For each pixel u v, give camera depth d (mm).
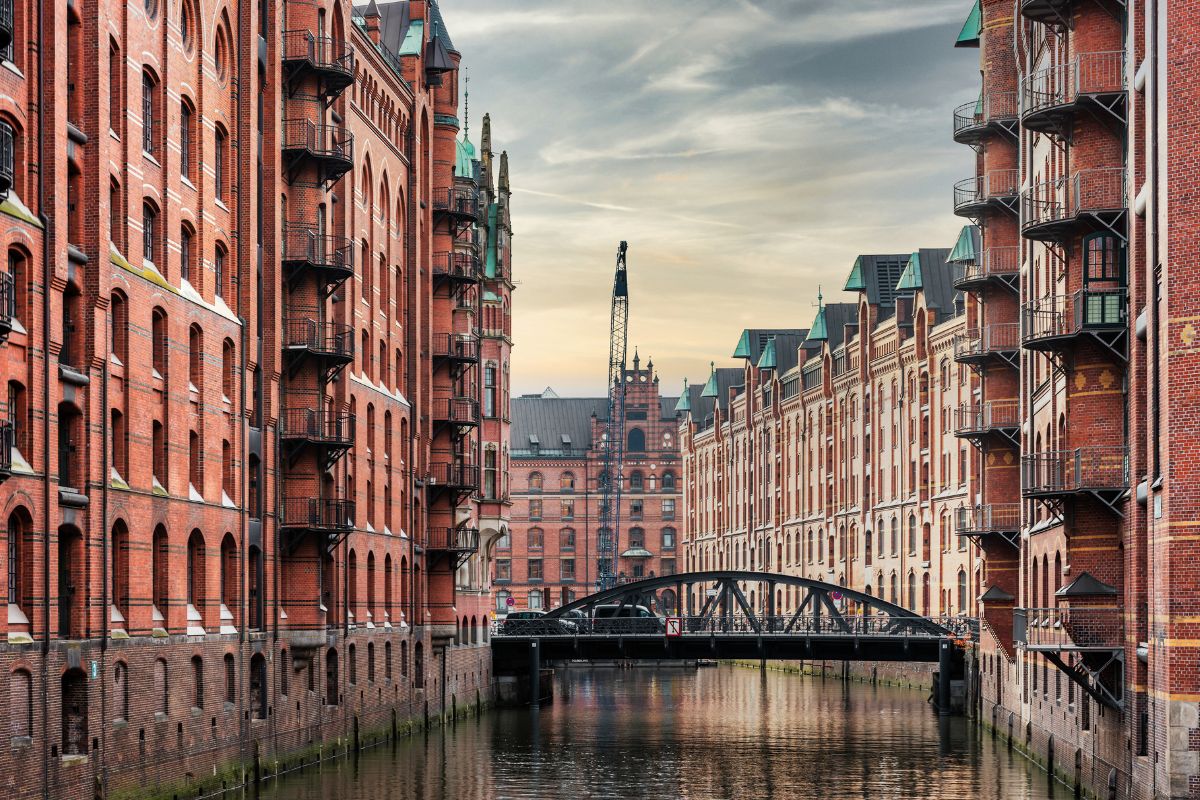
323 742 55688
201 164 46750
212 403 46844
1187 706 37844
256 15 50906
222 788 46281
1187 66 38250
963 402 90875
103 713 38625
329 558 55625
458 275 73938
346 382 57906
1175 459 38125
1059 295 54594
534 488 185500
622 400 185375
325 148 54000
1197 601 37875
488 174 84812
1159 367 40125
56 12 36906
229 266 49312
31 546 35531
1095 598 45562
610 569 184500
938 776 55000
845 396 119625
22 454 35531
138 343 41625
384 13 72938
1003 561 68562
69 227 38781
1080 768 49219
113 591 40406
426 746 62938
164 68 44031
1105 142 45938
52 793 35875
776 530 141250
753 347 152875
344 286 58406
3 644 33812
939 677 83000
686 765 58438
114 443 40625
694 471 176750
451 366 73688
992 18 65812
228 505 47844
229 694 47594
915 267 101250
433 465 72688
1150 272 40594
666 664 143875
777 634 81812
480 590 82500
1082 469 45875
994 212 66688
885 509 108688
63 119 37281
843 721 77625
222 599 47938
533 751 62156
